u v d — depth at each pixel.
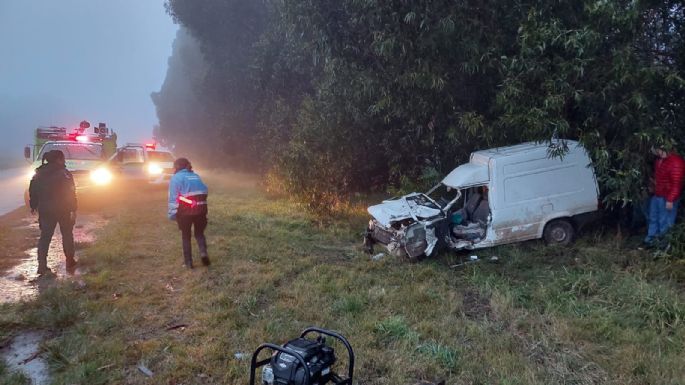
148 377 3.93
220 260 7.35
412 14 6.94
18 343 4.64
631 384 3.77
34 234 9.65
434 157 10.05
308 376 2.83
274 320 5.04
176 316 5.23
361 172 13.18
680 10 7.07
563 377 3.90
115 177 14.30
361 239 8.90
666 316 4.84
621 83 6.57
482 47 7.45
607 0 6.27
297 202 11.69
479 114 8.55
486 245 7.28
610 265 6.43
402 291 5.88
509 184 7.21
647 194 7.06
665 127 6.78
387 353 4.28
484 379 3.89
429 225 7.20
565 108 7.43
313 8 8.57
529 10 7.11
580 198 7.33
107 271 6.68
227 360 4.18
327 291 5.98
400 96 8.82
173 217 6.86
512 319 5.03
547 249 7.18
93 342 4.51
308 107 12.31
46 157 6.82
